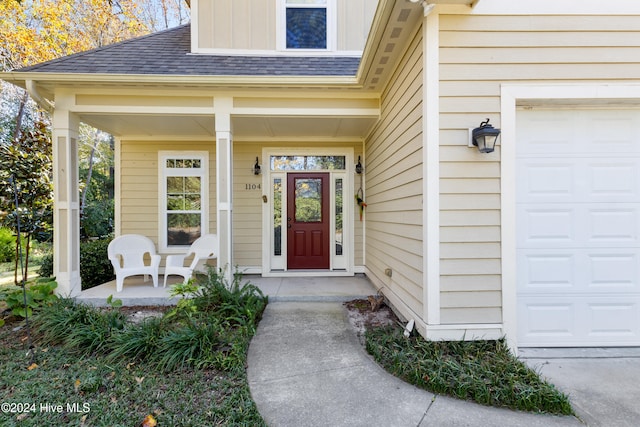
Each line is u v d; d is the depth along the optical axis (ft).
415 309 9.75
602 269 9.18
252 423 6.04
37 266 24.54
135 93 13.16
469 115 8.71
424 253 8.86
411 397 6.95
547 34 8.71
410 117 10.06
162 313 12.48
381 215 14.26
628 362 8.43
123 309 13.00
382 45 10.34
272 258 18.98
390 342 9.02
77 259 13.66
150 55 14.92
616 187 9.17
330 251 19.01
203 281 13.71
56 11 30.99
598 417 6.30
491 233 8.79
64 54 32.60
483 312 8.78
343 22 17.08
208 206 18.61
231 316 10.78
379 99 13.89
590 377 7.73
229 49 16.63
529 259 9.22
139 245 16.12
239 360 8.20
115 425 5.99
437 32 8.62
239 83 12.69
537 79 8.71
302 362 8.50
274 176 18.93
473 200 8.75
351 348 9.32
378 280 14.97
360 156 18.66
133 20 37.24
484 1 8.64
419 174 9.28
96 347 8.97
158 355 8.27
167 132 17.21
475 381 6.98
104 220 35.29
